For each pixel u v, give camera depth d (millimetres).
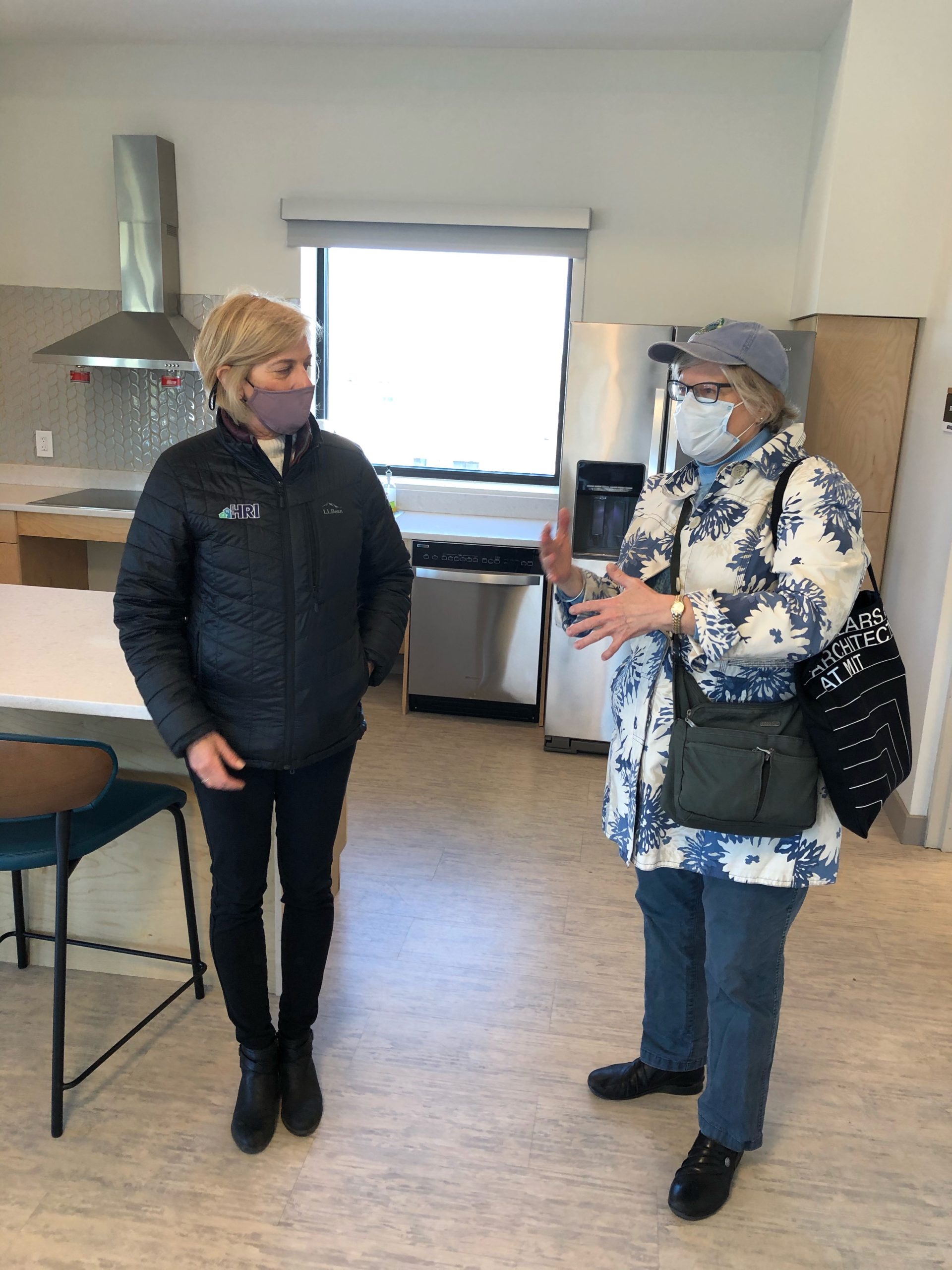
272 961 2180
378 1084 1980
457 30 3771
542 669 4137
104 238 4398
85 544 4699
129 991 2230
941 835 3111
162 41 4086
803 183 3924
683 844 1614
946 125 3355
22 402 4613
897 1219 1704
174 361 3982
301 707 1653
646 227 4051
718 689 1537
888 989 2371
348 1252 1591
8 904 2303
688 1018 1906
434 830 3141
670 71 3904
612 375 3561
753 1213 1705
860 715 1450
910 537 3428
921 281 3477
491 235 4109
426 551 4043
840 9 3367
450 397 4594
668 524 1666
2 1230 1602
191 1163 1757
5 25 3928
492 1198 1714
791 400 3502
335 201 4141
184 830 2090
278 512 1604
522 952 2471
